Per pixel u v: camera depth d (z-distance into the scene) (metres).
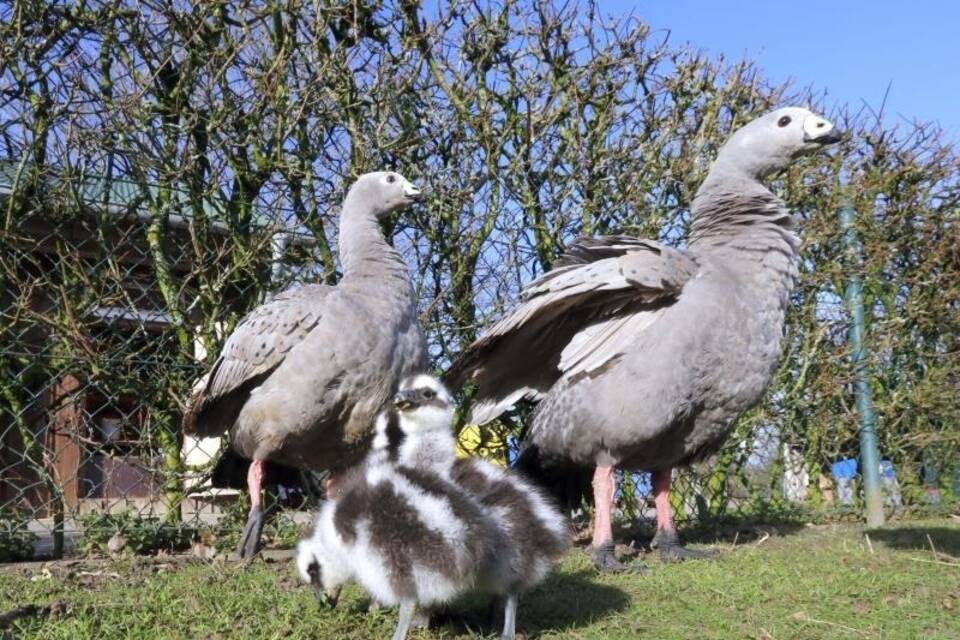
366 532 0.99
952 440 2.44
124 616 1.10
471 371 1.56
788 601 1.23
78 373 1.64
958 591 1.29
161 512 1.82
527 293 1.47
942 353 2.45
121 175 1.66
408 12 1.90
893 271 2.42
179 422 1.71
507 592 1.03
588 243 1.50
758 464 2.33
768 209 1.50
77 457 1.77
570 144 2.01
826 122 1.52
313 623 1.09
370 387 1.53
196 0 1.64
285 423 1.51
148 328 1.70
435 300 1.88
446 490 1.00
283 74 1.74
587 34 2.02
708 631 1.10
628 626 1.12
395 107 1.86
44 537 1.72
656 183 2.10
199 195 1.68
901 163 2.41
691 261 1.46
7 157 1.59
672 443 1.50
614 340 1.46
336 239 1.85
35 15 1.57
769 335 1.47
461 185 1.92
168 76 1.70
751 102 2.25
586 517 2.04
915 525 1.98
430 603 1.00
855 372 2.19
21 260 1.63
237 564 1.46
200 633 1.05
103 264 1.68
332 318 1.50
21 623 1.06
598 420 1.46
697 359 1.42
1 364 1.61
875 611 1.19
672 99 2.12
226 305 1.75
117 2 1.62
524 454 1.60
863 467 2.07
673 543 1.56
